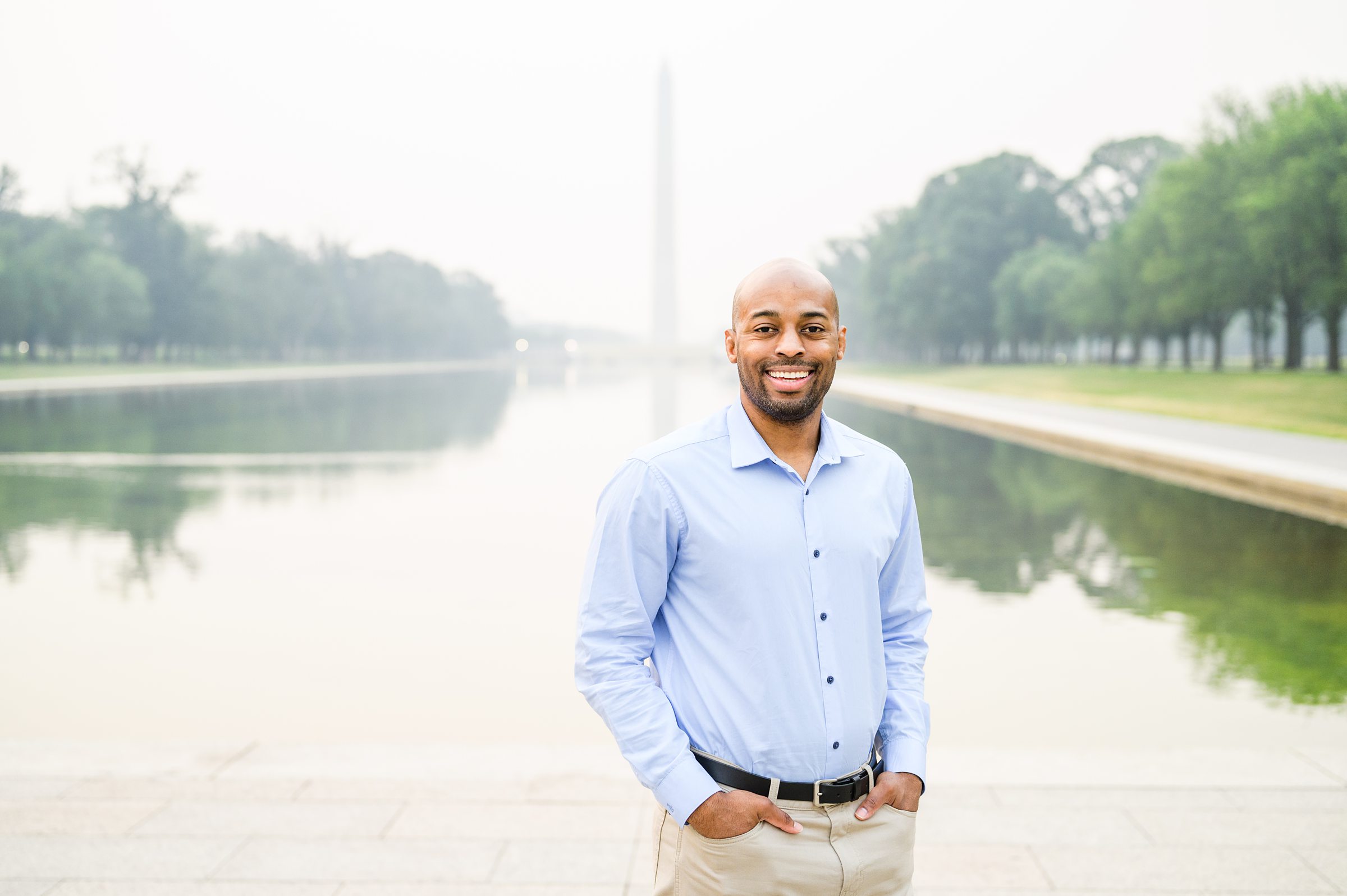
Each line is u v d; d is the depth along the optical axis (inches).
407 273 4426.7
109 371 2330.2
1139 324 1950.1
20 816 143.1
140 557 386.6
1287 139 1358.3
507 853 132.4
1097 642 272.5
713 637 75.1
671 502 75.2
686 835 75.0
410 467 675.4
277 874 126.8
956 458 734.5
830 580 75.0
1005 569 362.6
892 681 82.7
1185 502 519.8
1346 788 151.6
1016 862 129.8
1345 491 470.9
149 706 226.1
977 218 2888.8
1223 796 149.4
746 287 76.4
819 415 78.6
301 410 1275.8
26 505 513.3
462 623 293.6
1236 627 285.3
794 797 73.9
